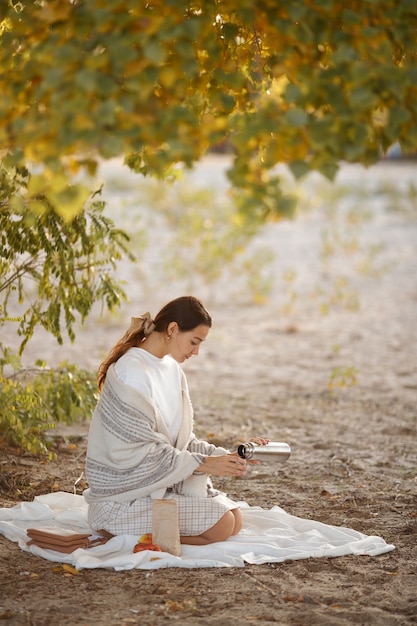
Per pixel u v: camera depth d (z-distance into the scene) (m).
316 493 5.87
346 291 14.65
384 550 4.76
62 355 9.89
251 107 4.42
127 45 3.37
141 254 13.48
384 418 7.93
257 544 4.69
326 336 11.59
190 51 3.56
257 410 8.13
